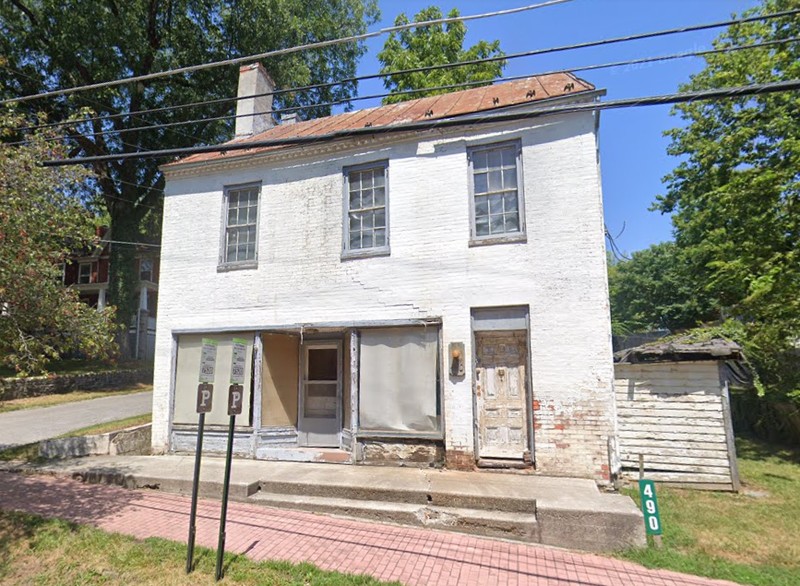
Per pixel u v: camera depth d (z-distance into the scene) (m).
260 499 7.16
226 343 9.95
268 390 9.61
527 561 5.27
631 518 5.62
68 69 20.50
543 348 7.93
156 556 5.18
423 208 8.96
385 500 6.87
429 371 8.54
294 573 4.83
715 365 7.82
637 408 8.11
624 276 30.45
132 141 22.92
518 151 8.60
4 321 6.12
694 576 4.90
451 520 6.26
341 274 9.34
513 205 8.58
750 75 14.54
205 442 9.66
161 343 10.34
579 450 7.56
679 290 27.23
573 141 8.23
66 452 9.64
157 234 27.11
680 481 7.74
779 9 14.21
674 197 19.22
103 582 4.73
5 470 8.94
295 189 10.00
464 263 8.56
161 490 7.82
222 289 10.15
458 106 9.83
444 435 8.23
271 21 21.33
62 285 6.94
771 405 12.08
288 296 9.64
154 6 20.84
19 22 19.73
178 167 10.74
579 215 8.03
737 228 13.12
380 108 11.83
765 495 7.30
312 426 9.77
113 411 15.11
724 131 15.78
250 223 10.34
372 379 8.84
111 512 6.66
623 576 4.90
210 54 22.31
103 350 7.30
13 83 20.27
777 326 10.77
